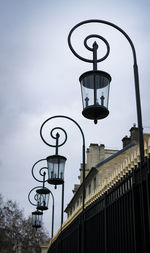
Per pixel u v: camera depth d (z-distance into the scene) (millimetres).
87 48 5387
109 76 5039
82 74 5027
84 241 7281
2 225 44406
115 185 5574
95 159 30000
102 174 24312
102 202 6199
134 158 5449
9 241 43969
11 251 43656
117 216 5250
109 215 5711
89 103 4891
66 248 10289
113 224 5445
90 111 4879
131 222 4566
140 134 4434
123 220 4961
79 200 32250
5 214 45281
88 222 7199
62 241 11344
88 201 7980
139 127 4453
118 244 5109
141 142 4410
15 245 44375
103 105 4875
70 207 39094
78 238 7887
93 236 6672
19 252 44312
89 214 7199
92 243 6723
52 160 8422
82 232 7402
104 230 5906
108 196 5918
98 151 30359
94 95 4879
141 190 4348
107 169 24547
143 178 4352
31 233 45812
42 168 12523
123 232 4906
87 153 32000
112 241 5434
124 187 5012
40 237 46250
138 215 4430
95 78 4926
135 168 4691
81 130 8039
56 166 8375
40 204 12016
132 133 26406
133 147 25312
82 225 7527
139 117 4480
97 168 24500
